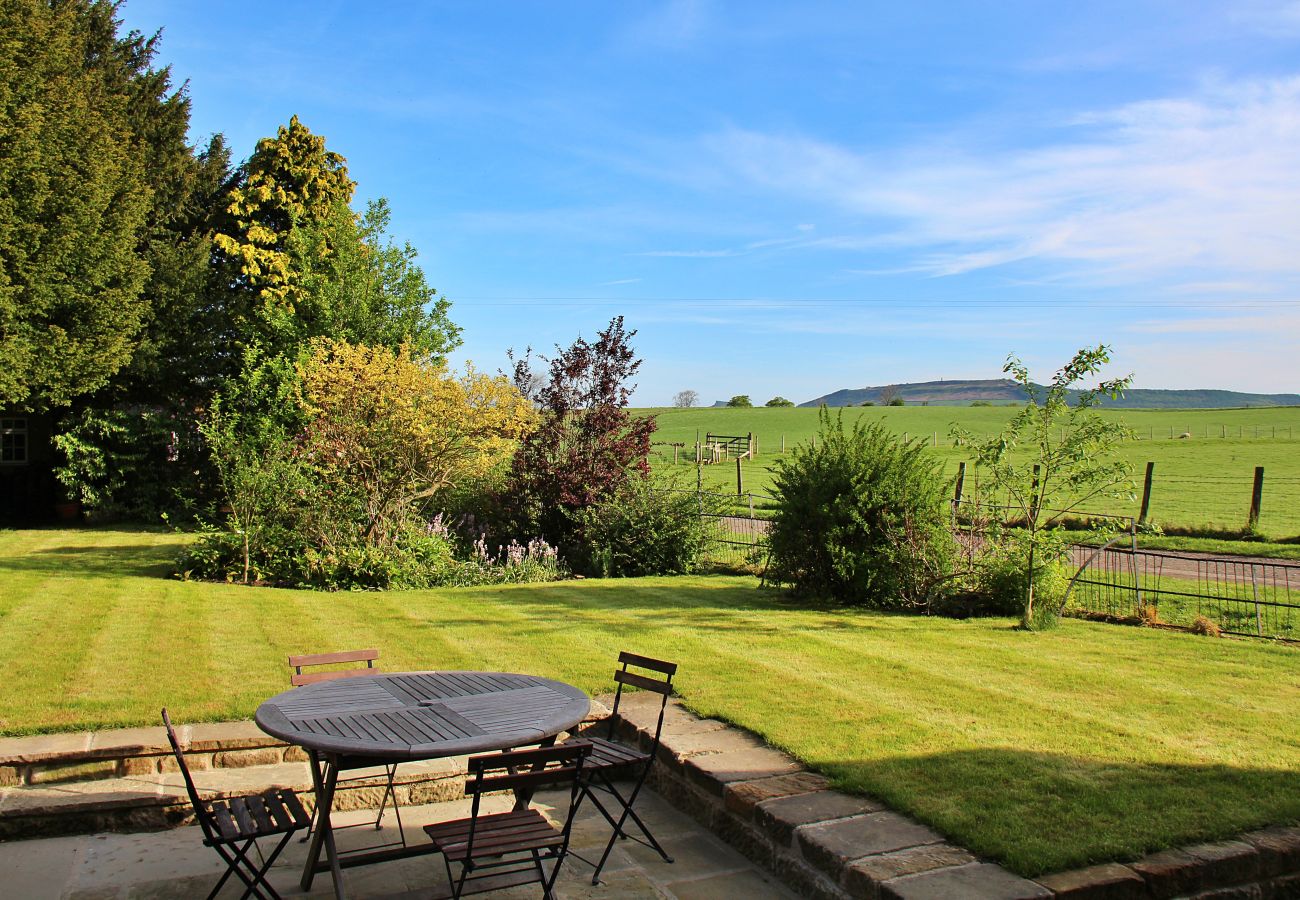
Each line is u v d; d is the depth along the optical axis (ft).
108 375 70.79
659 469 64.44
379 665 26.03
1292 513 77.36
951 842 14.34
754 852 15.84
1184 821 15.01
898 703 22.21
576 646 29.09
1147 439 175.94
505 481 58.65
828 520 40.37
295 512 45.68
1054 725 20.40
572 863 15.92
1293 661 27.53
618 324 59.00
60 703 21.15
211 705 21.17
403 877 15.65
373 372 49.26
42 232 61.31
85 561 50.42
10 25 60.80
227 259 87.10
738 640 30.45
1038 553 34.17
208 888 14.84
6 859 15.72
